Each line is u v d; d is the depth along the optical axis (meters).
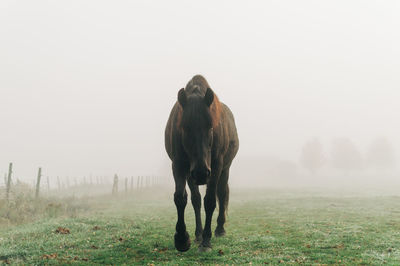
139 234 8.34
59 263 5.56
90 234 8.16
